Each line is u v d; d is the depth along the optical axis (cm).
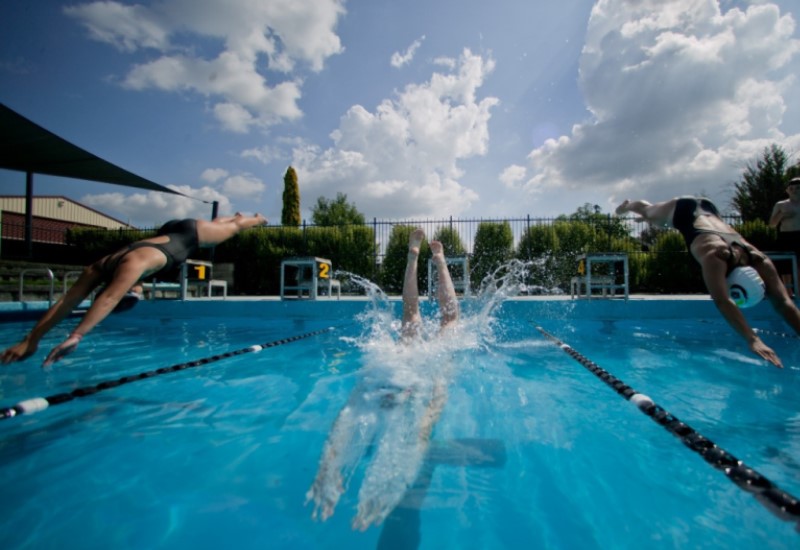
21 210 2447
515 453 174
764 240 1067
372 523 127
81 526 125
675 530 122
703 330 545
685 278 1120
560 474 156
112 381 295
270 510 134
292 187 2694
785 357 369
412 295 354
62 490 146
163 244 276
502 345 425
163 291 1004
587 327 577
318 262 866
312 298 820
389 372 267
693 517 128
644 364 342
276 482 152
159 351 413
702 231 283
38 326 250
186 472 160
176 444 187
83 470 162
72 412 230
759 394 255
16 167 787
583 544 117
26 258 1134
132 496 143
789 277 766
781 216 687
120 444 186
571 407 233
